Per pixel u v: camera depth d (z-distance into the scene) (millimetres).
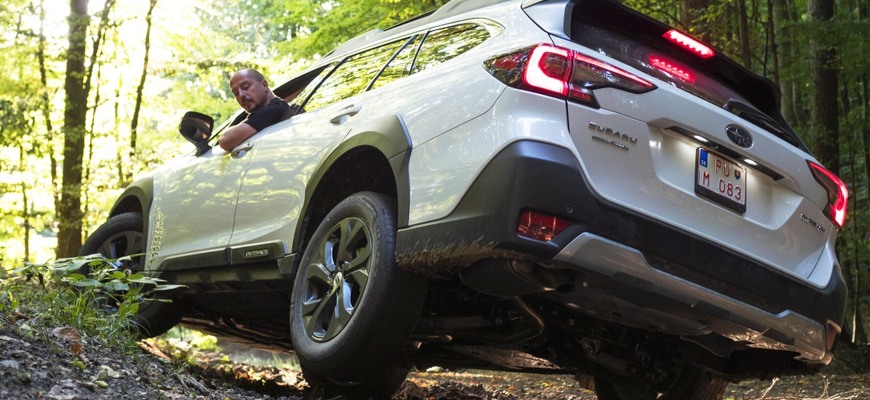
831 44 9484
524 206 2799
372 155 3682
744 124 3299
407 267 3180
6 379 2564
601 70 3020
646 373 3969
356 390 4348
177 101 20172
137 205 5715
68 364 2910
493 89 3059
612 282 2910
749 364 3781
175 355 5855
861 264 12211
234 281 4336
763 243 3279
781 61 11234
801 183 3426
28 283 3857
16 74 16156
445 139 3152
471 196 2932
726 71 3609
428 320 3604
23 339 3000
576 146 2906
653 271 2945
